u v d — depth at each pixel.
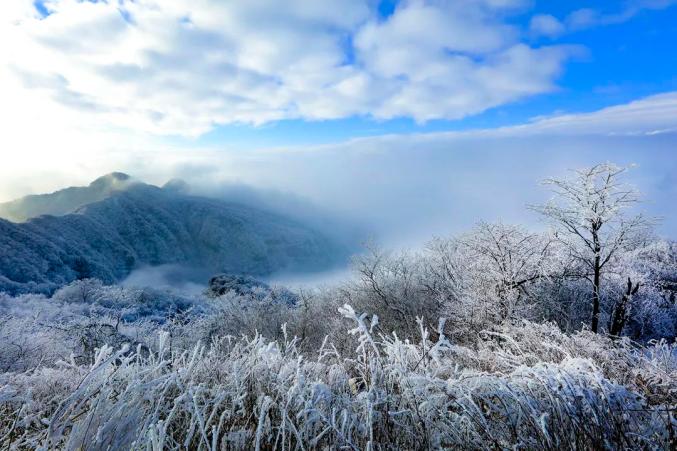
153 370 2.73
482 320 8.30
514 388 2.61
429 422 2.30
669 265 11.94
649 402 2.58
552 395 2.46
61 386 3.37
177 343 8.59
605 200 8.84
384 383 2.79
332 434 2.33
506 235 9.45
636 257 11.35
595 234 9.08
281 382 2.68
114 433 2.14
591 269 9.46
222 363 3.43
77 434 2.16
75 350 7.68
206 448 2.23
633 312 9.76
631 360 3.61
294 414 2.46
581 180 9.18
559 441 2.19
